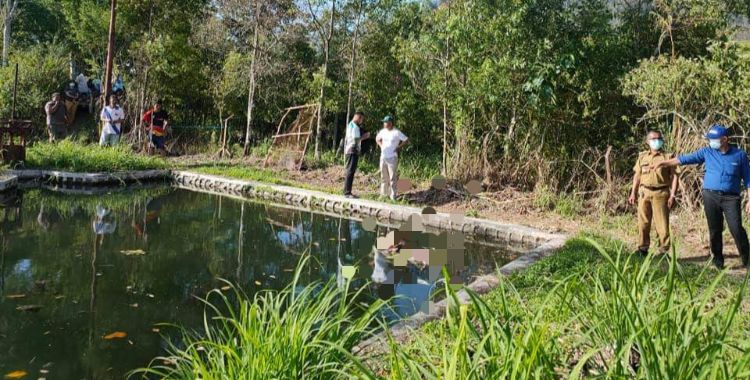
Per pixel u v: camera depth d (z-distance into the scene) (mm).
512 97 11422
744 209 8500
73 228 9055
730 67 9023
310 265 7359
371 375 2354
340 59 17953
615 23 12328
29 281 6277
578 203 10336
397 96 16438
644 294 2725
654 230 8461
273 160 15812
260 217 10625
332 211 11406
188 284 6402
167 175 14633
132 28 19000
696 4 10547
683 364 2285
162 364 4367
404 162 14562
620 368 2393
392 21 16828
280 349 2811
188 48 18594
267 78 19344
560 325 3025
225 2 19422
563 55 10617
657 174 6844
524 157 11719
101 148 14625
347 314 3758
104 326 5082
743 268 6324
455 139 13445
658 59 9805
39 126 18391
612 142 11289
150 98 19047
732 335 3670
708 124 8969
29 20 28922
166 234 8945
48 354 4484
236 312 5539
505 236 9258
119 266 7020
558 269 6105
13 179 12008
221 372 2848
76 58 25344
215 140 19062
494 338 2430
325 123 19297
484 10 11156
